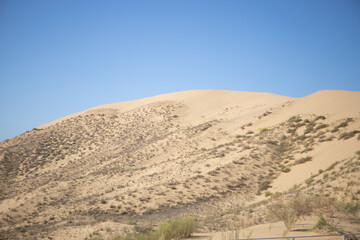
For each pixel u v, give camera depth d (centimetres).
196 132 6719
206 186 3719
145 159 5972
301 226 1158
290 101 6594
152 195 3559
